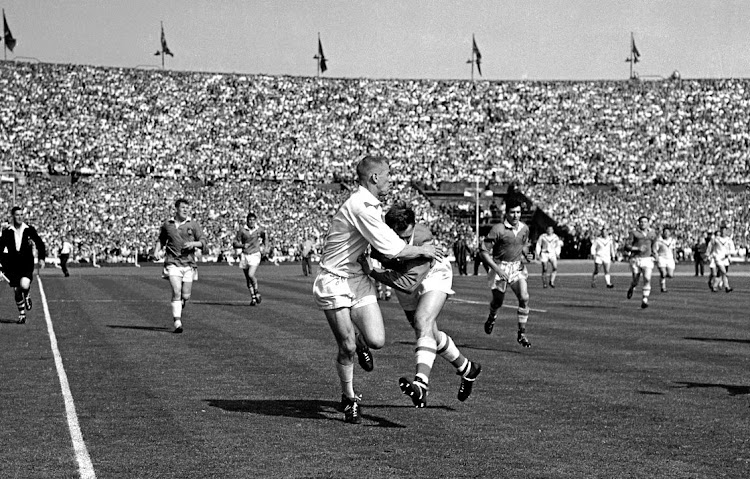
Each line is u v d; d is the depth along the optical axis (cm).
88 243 6694
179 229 1834
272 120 8331
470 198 7881
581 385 1162
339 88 8631
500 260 1595
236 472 735
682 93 8594
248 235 2583
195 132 8138
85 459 779
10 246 2039
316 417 957
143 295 3059
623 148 8200
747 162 8056
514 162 8131
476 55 9175
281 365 1352
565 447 816
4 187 7119
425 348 934
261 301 2759
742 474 723
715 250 3347
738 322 2064
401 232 1005
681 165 8069
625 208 7569
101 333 1817
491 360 1405
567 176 8031
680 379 1212
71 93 8106
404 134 8350
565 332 1838
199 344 1623
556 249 3703
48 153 7675
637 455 786
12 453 802
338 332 913
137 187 7488
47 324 2017
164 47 9712
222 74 8569
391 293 2839
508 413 976
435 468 744
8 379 1219
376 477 717
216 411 991
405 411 991
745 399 1059
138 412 987
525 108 8569
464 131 8394
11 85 8012
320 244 7069
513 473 727
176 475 727
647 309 2470
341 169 8100
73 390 1130
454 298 2938
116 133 7969
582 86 8756
